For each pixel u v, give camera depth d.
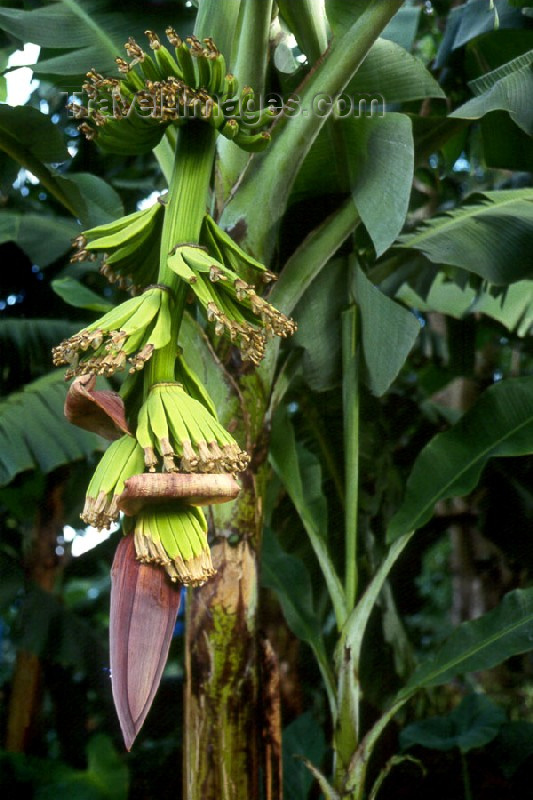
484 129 3.09
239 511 2.23
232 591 2.21
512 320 3.39
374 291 2.49
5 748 4.53
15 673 4.64
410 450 4.34
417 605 4.22
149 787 4.32
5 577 3.60
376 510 3.71
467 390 5.53
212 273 1.48
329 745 4.75
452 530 5.45
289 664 4.56
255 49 2.17
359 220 2.46
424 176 3.72
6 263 3.81
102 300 3.28
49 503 4.55
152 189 4.39
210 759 2.15
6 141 2.55
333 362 2.91
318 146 2.46
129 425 1.54
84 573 4.59
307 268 2.44
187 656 2.23
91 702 4.85
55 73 2.55
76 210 2.72
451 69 3.29
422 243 2.85
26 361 3.46
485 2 3.07
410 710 4.14
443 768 3.76
